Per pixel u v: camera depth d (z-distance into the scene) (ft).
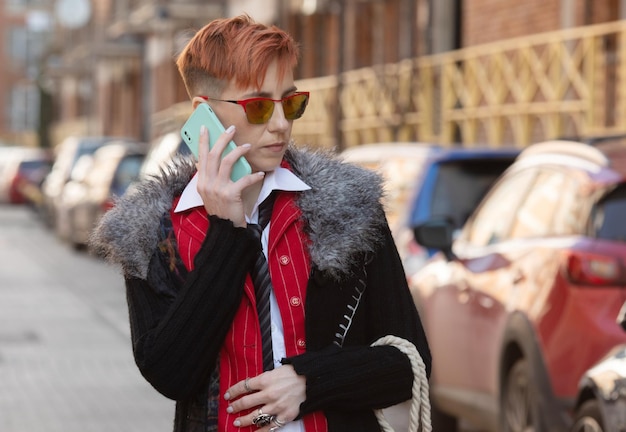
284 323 17.80
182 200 18.01
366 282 18.28
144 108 257.75
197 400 18.11
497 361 40.19
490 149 56.90
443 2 115.96
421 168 57.00
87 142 167.73
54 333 75.25
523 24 95.45
